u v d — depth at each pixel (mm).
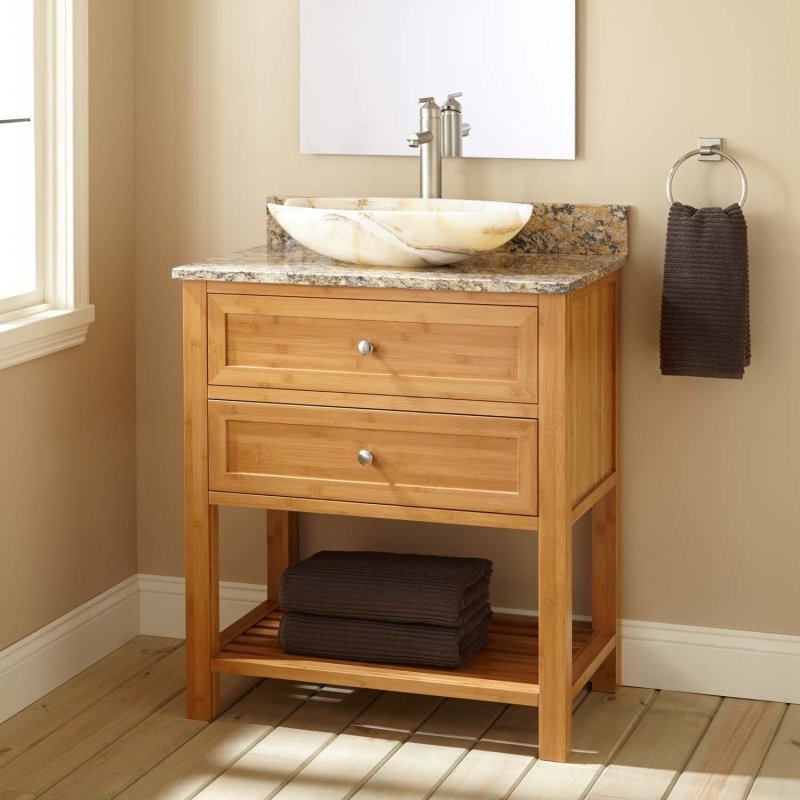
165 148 3061
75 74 2818
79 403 2953
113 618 3119
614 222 2764
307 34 2910
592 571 2887
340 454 2555
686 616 2879
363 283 2461
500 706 2816
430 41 2836
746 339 2658
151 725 2719
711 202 2734
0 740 2648
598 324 2664
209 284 2570
